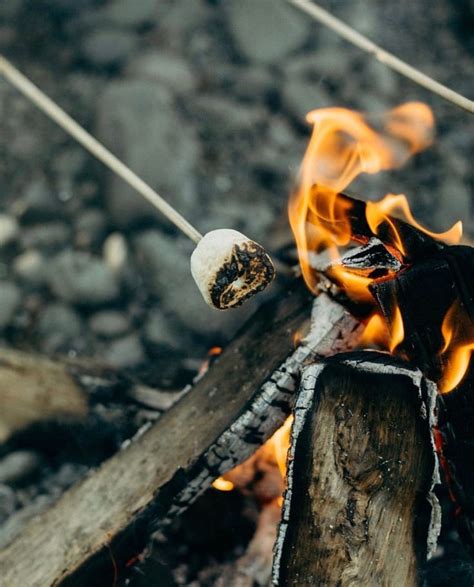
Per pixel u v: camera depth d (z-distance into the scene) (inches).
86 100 37.4
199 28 39.8
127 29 39.8
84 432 26.2
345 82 37.2
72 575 21.8
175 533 24.4
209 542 24.4
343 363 20.6
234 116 35.4
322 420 20.5
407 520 20.3
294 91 36.3
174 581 23.8
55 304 30.6
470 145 35.4
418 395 20.4
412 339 21.1
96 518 22.2
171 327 29.9
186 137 34.0
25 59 39.6
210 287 20.1
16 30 40.8
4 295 30.6
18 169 35.3
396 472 20.4
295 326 22.2
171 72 36.9
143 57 38.0
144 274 31.0
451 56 39.6
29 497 25.9
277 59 38.3
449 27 41.0
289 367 21.6
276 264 25.3
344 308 21.7
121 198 31.9
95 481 22.8
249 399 21.8
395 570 20.1
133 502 22.1
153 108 33.9
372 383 20.5
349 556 20.1
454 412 21.2
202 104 35.9
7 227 32.6
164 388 26.0
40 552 22.2
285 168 34.3
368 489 20.3
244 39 38.7
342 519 20.2
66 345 29.8
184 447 22.2
